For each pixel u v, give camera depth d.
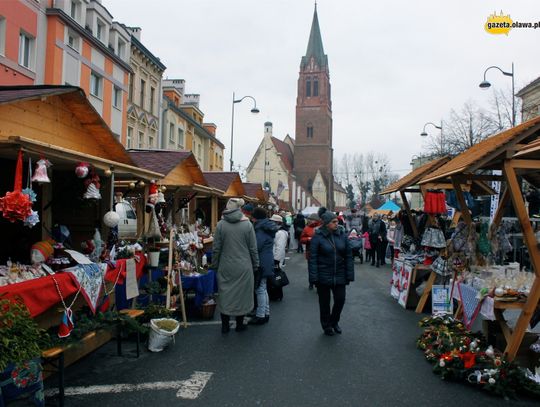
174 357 5.75
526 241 5.08
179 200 12.12
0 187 6.30
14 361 3.46
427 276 8.85
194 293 8.85
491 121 26.89
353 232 18.27
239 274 6.89
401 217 11.12
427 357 5.68
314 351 6.05
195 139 42.97
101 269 5.62
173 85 43.66
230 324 7.62
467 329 6.07
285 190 80.00
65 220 7.12
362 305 9.33
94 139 7.15
